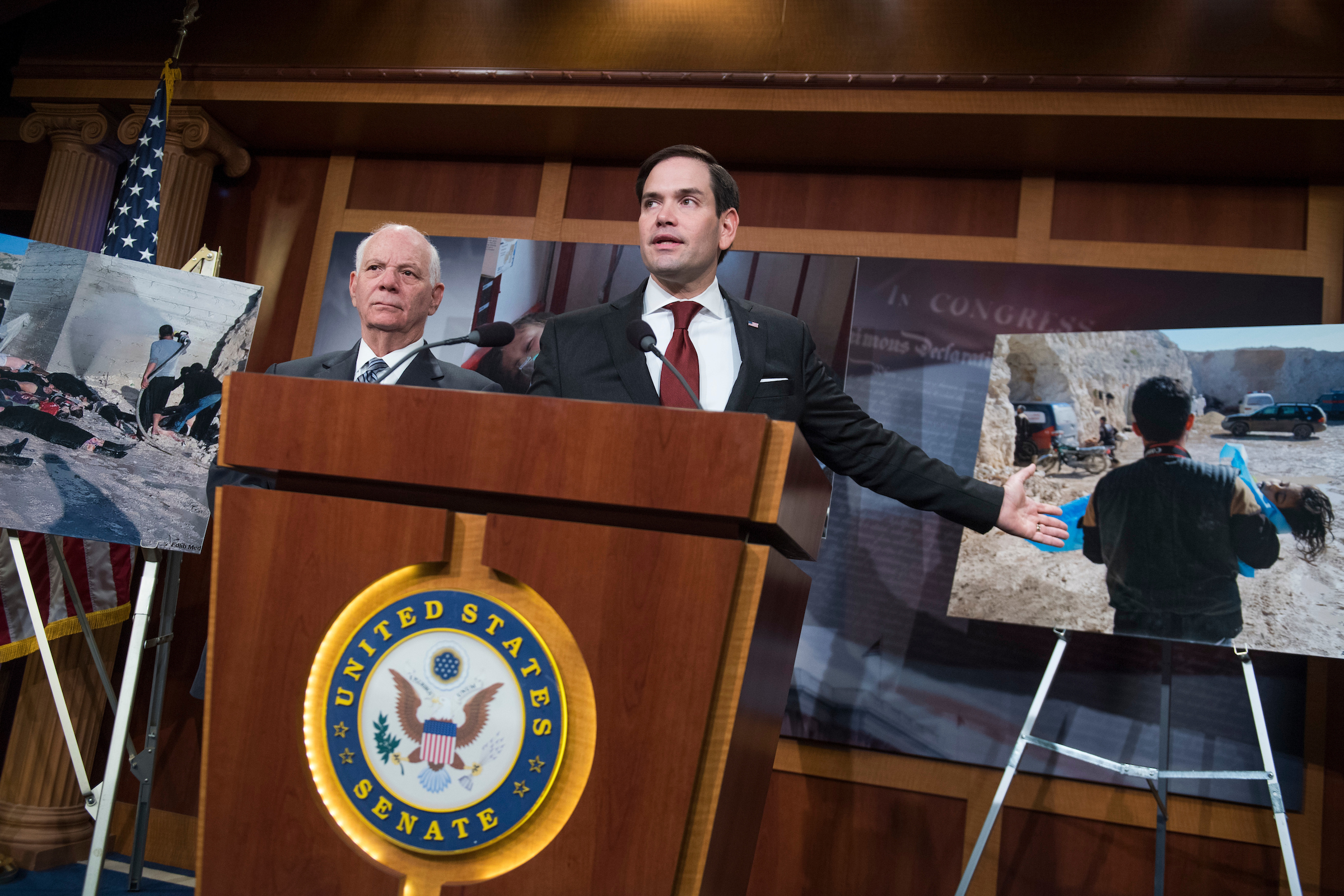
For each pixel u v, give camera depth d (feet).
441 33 10.85
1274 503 8.00
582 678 3.24
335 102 10.95
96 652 8.71
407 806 3.30
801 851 9.77
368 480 3.55
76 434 8.32
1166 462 8.41
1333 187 9.83
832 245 10.77
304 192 12.14
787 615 3.78
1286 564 7.85
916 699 9.66
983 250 10.44
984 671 9.59
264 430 3.56
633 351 5.78
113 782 7.77
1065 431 8.78
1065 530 5.70
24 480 8.17
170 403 8.57
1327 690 8.97
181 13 11.47
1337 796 8.82
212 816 3.39
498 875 3.20
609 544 3.23
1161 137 9.57
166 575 10.73
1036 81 9.40
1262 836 8.91
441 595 3.37
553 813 3.23
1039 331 10.03
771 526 3.26
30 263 8.49
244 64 11.16
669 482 3.18
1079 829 9.30
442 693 3.33
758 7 10.18
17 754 10.13
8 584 9.42
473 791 3.26
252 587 3.49
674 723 3.11
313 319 11.70
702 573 3.15
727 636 3.16
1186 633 8.02
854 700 9.77
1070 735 9.34
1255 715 7.81
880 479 5.83
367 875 3.26
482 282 11.14
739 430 3.15
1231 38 9.12
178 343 8.70
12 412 8.23
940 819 9.59
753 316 5.98
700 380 5.88
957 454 9.88
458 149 11.82
